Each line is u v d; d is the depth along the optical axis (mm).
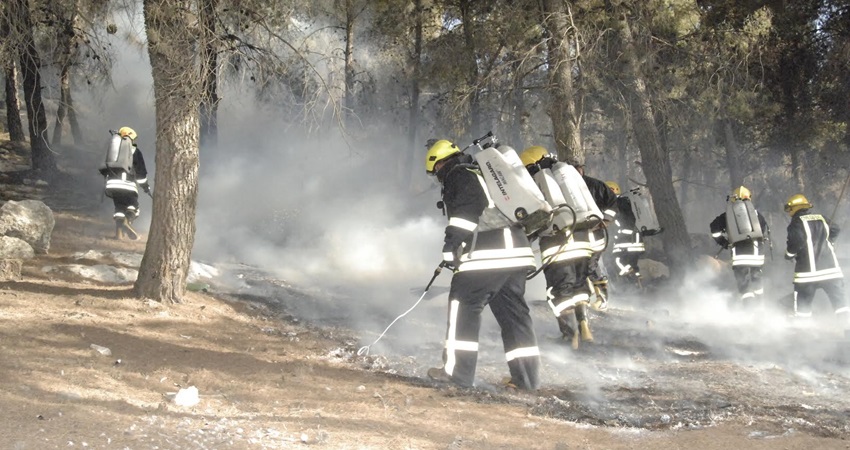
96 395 4703
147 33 7805
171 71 7770
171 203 7965
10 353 5434
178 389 5180
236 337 7246
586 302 7574
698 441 4570
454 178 5633
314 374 5949
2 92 27719
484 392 5699
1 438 3666
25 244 10133
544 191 6965
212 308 8242
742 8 21641
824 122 24562
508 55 16656
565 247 7469
